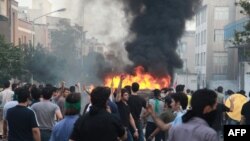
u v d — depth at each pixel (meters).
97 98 7.12
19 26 57.12
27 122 9.24
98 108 7.13
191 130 5.61
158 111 15.43
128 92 14.29
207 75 80.38
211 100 5.60
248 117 11.53
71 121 8.38
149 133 15.90
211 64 80.44
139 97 14.57
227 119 19.31
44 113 10.79
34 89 11.38
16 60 33.94
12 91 16.69
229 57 79.56
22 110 9.27
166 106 10.98
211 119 5.71
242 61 54.19
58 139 8.39
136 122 14.49
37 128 9.30
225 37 67.19
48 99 10.93
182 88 13.78
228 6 80.31
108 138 7.04
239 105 18.19
